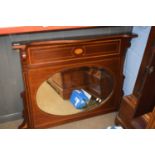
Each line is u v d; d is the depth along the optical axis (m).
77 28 1.39
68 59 1.44
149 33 1.41
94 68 1.74
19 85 1.57
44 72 1.42
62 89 1.81
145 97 1.36
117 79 1.76
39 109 1.58
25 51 1.27
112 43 1.54
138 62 1.62
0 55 1.39
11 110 1.66
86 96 1.89
